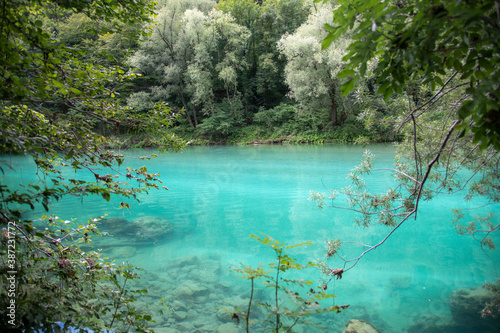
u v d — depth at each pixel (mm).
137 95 22578
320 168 11953
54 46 1775
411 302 3785
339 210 7488
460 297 3551
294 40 18906
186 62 26031
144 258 5082
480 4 1136
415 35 1272
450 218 6645
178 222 6926
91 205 8086
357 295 3949
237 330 3215
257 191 9242
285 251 5363
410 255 5113
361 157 13922
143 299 3779
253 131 25938
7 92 1675
